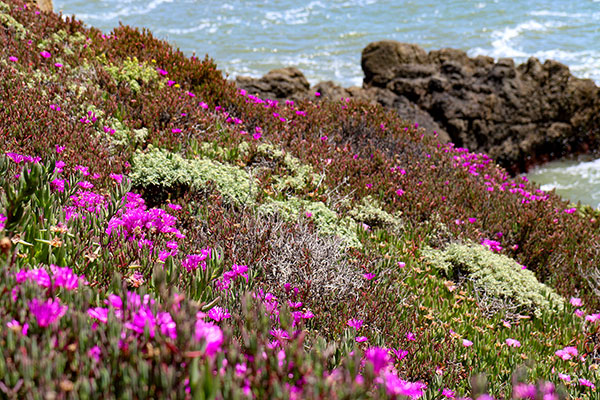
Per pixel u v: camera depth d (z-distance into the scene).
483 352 4.45
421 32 29.73
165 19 32.44
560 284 6.48
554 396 2.06
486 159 10.87
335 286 4.46
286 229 4.97
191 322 1.71
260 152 6.87
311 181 6.54
